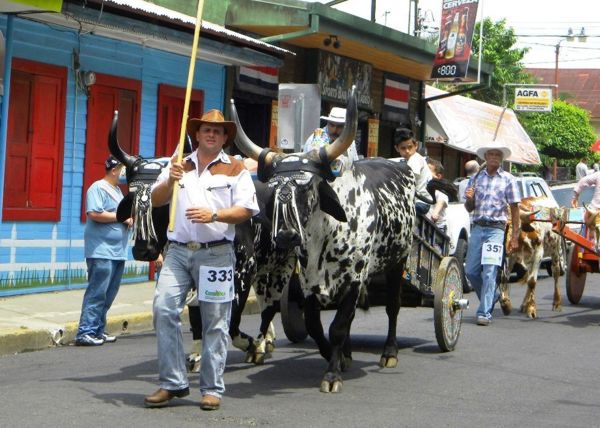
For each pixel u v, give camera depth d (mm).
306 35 17938
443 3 22047
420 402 7914
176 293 7219
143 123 15578
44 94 13578
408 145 10641
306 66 20141
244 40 15812
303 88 13617
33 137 13430
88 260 10586
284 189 7523
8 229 13055
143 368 9086
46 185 13680
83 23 13070
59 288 13898
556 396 8328
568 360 10078
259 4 17844
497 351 10500
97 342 10641
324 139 8656
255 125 19281
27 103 13312
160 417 7012
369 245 8367
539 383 8852
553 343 11188
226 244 7211
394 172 9352
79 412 7094
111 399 7574
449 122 26406
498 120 30719
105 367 9148
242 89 17922
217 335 7246
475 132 27875
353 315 8328
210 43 15258
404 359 9898
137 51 15281
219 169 7238
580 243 13172
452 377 9000
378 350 10445
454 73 21922
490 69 24797
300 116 13641
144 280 15508
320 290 8156
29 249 13406
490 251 12305
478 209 12422
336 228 8047
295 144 13672
